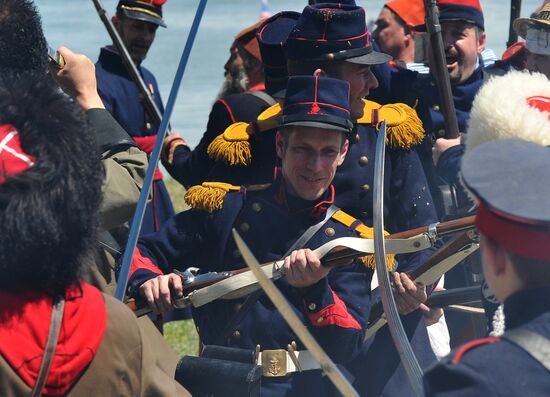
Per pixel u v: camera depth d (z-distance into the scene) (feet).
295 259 33.50
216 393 32.48
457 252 35.14
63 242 23.63
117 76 57.93
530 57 48.14
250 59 53.72
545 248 21.67
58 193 23.50
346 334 34.58
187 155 47.80
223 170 37.29
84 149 24.12
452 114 45.39
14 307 23.34
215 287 34.37
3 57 30.53
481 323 41.93
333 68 37.09
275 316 35.27
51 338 23.36
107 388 24.23
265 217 36.04
